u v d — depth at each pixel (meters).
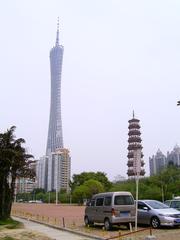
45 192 167.50
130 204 22.56
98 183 109.06
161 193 89.38
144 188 93.25
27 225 29.14
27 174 35.53
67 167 186.12
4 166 34.06
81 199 107.88
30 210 59.25
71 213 47.44
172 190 90.31
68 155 187.75
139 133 126.56
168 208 23.27
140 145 123.75
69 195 129.88
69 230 23.33
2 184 34.12
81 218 35.94
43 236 20.66
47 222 31.02
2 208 33.56
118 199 22.41
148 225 23.09
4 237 20.38
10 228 26.39
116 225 22.70
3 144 34.50
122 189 99.12
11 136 34.94
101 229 23.31
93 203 24.61
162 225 22.06
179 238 17.88
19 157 34.56
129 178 123.62
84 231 22.36
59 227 25.53
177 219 22.03
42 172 187.38
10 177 35.66
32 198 161.12
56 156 183.88
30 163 36.03
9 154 33.91
